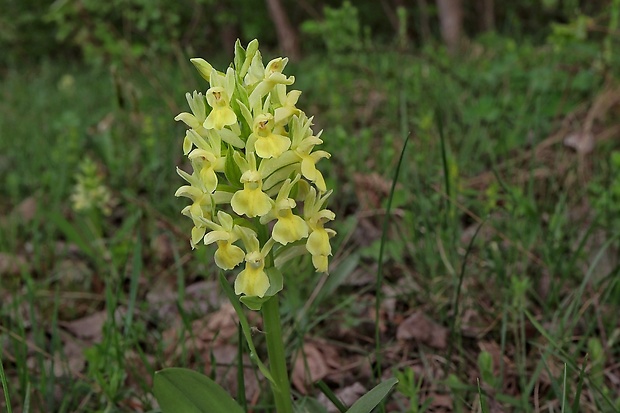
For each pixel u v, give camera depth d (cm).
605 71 65
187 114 24
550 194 50
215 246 49
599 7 98
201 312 43
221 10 165
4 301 47
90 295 47
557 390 30
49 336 44
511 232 45
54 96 125
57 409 36
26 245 56
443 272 43
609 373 35
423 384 36
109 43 103
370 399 23
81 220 50
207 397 23
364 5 212
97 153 75
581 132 57
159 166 67
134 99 71
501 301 40
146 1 104
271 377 23
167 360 39
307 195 24
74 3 110
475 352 38
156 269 51
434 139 63
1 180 73
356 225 51
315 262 24
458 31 141
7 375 39
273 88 24
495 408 33
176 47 102
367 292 44
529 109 67
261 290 23
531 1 150
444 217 44
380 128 70
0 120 103
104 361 36
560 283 39
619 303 39
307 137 24
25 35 223
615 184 44
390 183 54
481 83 76
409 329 39
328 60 94
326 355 39
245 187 23
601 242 44
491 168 59
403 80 78
